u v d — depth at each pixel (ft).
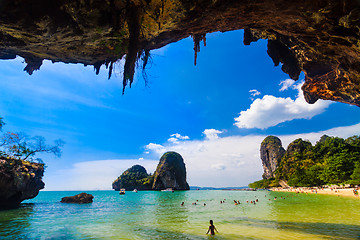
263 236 38.93
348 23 28.78
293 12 32.24
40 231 47.67
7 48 36.11
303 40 42.16
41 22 28.60
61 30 30.83
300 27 36.63
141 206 121.08
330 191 192.34
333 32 34.24
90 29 31.35
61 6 27.63
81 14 28.86
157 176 586.86
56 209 97.96
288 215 67.36
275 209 88.02
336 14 29.63
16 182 88.89
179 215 77.71
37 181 111.04
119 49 36.40
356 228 43.78
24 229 49.90
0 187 82.23
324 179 245.45
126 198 224.74
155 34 35.73
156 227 52.54
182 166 630.74
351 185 200.03
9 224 56.44
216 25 36.42
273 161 593.01
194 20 33.55
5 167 84.94
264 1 29.68
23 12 26.71
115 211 93.35
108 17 29.81
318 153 326.03
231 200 169.07
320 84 67.31
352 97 61.82
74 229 50.29
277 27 38.52
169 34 37.04
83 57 40.83
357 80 50.16
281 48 60.80
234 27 38.01
